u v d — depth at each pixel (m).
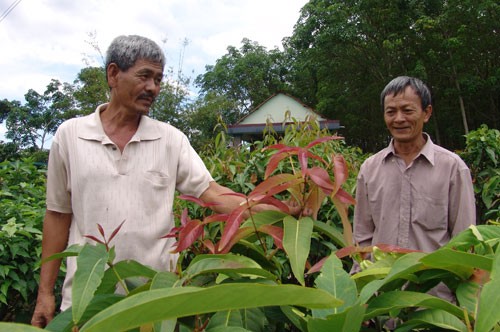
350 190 3.10
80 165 1.88
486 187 3.71
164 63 1.94
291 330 1.18
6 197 4.02
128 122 1.95
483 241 1.00
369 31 20.94
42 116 31.03
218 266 0.96
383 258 1.07
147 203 1.91
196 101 22.34
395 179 2.24
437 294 1.54
